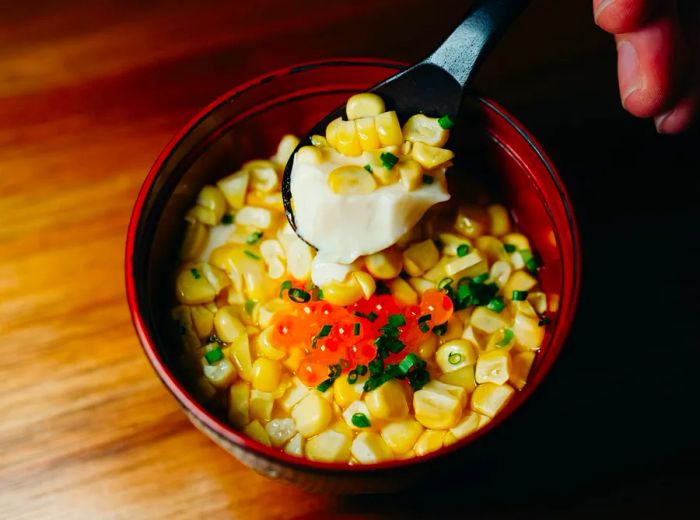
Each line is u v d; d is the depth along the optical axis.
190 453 0.23
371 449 0.22
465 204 0.25
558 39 0.29
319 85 0.24
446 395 0.22
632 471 0.23
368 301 0.23
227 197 0.25
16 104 0.28
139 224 0.21
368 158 0.22
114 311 0.25
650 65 0.22
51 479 0.23
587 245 0.26
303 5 0.30
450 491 0.23
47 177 0.27
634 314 0.25
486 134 0.24
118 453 0.23
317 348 0.22
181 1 0.30
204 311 0.24
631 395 0.24
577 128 0.27
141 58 0.29
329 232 0.23
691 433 0.24
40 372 0.24
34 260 0.26
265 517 0.23
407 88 0.23
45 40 0.29
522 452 0.23
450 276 0.24
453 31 0.22
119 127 0.28
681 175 0.27
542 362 0.21
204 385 0.23
